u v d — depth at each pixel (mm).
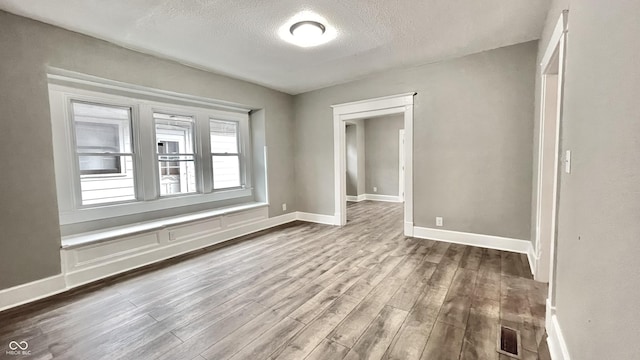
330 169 4895
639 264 770
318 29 2648
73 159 3025
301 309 2162
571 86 1527
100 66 2859
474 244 3582
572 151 1479
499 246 3424
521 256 3172
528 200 3223
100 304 2305
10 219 2334
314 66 3760
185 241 3602
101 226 3221
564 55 1673
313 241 3943
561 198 1678
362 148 7887
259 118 4820
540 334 1806
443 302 2221
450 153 3664
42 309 2242
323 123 4906
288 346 1740
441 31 2811
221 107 4492
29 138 2428
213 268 3031
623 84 905
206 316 2094
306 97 5074
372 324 1948
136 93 3477
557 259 1716
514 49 3178
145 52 3191
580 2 1384
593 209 1155
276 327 1938
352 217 5559
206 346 1757
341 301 2270
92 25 2572
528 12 2447
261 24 2596
